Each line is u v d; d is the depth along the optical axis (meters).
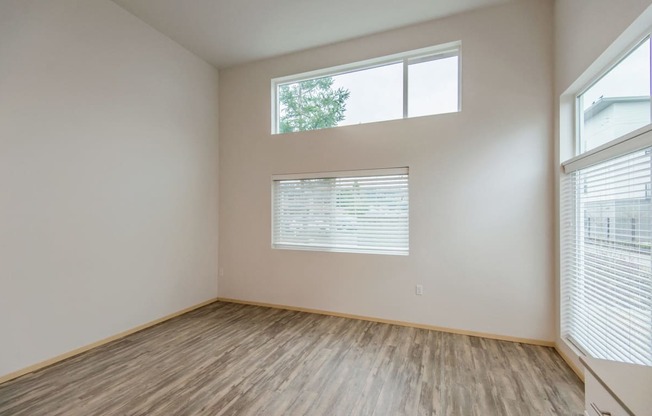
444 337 3.06
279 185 4.15
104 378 2.29
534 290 2.92
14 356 2.28
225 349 2.79
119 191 3.07
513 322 2.98
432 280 3.28
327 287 3.78
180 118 3.80
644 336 1.69
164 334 3.15
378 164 3.52
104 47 2.92
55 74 2.54
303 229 4.00
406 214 3.45
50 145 2.50
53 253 2.52
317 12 3.12
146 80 3.35
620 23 1.78
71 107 2.65
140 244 3.29
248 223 4.25
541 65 2.90
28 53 2.37
